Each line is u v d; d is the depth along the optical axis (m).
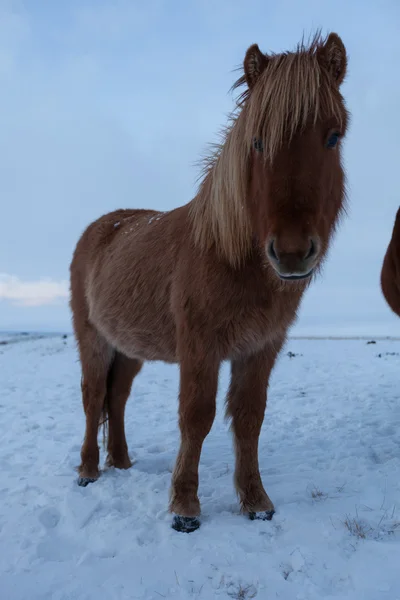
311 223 2.43
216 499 3.48
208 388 3.12
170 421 6.50
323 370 10.75
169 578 2.42
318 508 3.21
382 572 2.36
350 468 4.00
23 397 8.73
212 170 3.31
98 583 2.41
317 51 2.75
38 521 3.18
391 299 4.95
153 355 3.88
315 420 6.06
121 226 4.53
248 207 2.88
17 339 30.77
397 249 4.65
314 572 2.41
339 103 2.67
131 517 3.20
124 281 3.84
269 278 2.96
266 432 5.56
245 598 2.24
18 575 2.50
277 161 2.51
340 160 2.96
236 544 2.73
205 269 3.06
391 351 14.88
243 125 2.88
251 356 3.31
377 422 5.71
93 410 4.30
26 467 4.54
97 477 4.11
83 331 4.47
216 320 3.05
